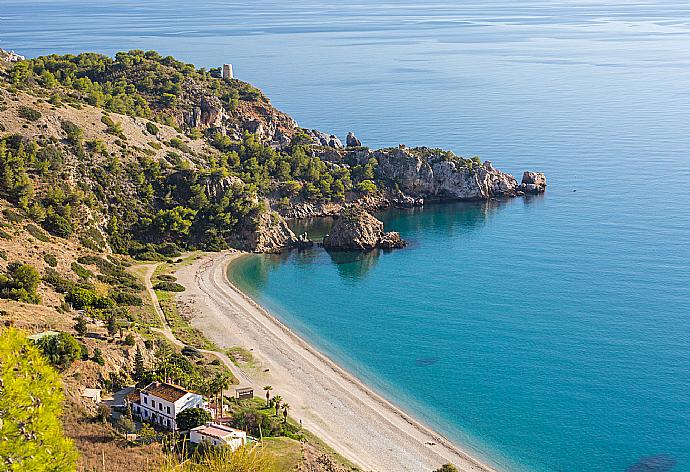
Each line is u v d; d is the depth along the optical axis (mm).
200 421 105812
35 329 119062
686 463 113312
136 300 164125
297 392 133375
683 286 185625
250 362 143875
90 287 156750
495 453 116750
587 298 179875
